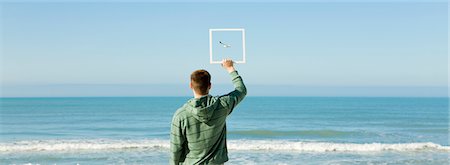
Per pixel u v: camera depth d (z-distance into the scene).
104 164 13.72
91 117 47.28
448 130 31.20
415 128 33.44
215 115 3.48
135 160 14.45
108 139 22.31
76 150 16.70
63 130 31.36
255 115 53.19
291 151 16.61
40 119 43.91
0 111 61.16
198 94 3.49
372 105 93.38
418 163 13.97
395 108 77.12
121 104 92.25
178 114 3.55
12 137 25.23
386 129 32.53
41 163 13.91
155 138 23.95
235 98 3.58
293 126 36.50
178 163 3.74
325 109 71.38
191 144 3.57
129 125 36.09
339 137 25.61
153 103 99.31
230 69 3.72
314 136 26.25
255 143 18.69
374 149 17.33
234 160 14.46
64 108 71.56
